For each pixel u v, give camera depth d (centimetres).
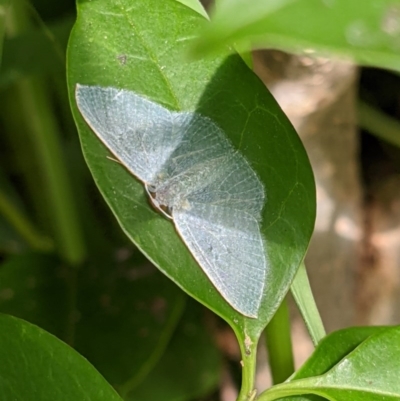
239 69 16
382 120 24
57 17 19
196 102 16
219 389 23
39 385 16
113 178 16
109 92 16
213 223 16
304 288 17
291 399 16
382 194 26
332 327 23
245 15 13
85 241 21
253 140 16
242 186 16
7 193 23
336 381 16
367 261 25
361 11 13
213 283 16
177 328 21
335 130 21
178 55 16
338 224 22
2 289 20
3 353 16
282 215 16
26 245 23
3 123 21
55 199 20
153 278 20
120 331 19
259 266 16
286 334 18
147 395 20
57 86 21
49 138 20
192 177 16
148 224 16
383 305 24
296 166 16
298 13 13
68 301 20
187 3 16
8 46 19
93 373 16
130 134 16
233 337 23
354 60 14
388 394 16
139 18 16
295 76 19
